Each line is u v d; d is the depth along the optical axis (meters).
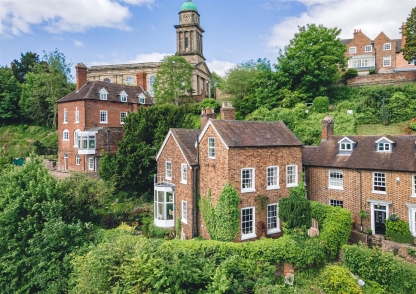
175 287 14.36
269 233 21.17
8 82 58.84
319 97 38.22
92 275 16.42
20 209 21.44
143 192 30.95
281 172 21.98
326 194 24.59
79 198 24.05
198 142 22.20
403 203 20.67
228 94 49.44
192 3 65.88
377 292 16.02
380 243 19.58
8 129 57.53
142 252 16.00
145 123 30.55
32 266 20.08
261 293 15.15
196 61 64.06
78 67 41.75
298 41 41.78
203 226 21.77
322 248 18.47
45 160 43.38
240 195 20.05
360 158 23.22
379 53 54.19
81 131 38.31
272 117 37.75
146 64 64.62
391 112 34.84
